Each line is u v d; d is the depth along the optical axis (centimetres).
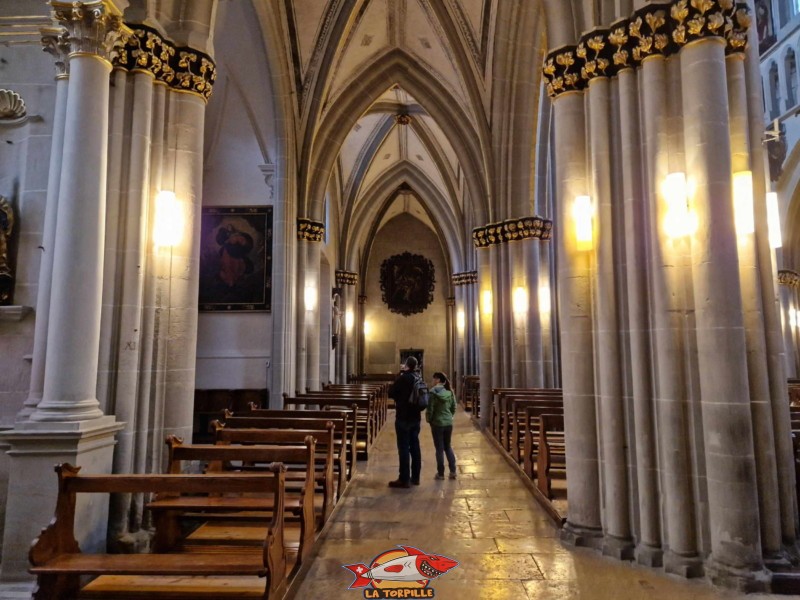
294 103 1231
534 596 404
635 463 489
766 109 1953
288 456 462
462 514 610
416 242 2838
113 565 341
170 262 558
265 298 1222
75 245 443
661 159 480
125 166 531
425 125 1845
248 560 355
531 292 1193
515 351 1200
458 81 1300
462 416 1625
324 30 1180
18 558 412
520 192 1216
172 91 571
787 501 452
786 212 1884
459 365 2197
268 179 1245
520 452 835
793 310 1861
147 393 530
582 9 546
